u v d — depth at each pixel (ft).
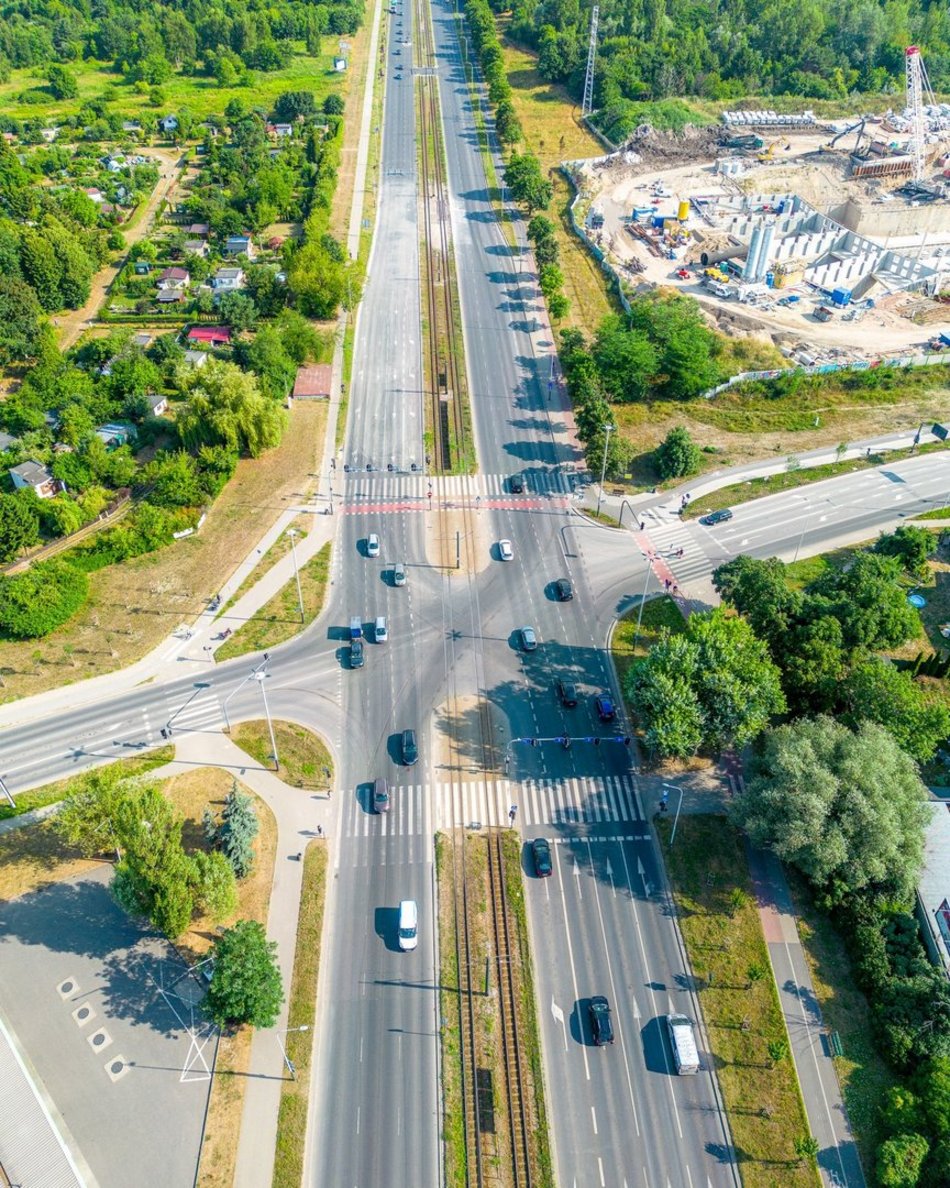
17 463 516.73
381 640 431.02
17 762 377.09
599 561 478.59
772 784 322.75
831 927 320.50
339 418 583.99
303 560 478.18
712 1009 298.97
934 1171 254.06
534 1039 291.58
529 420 585.22
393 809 359.05
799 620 395.96
